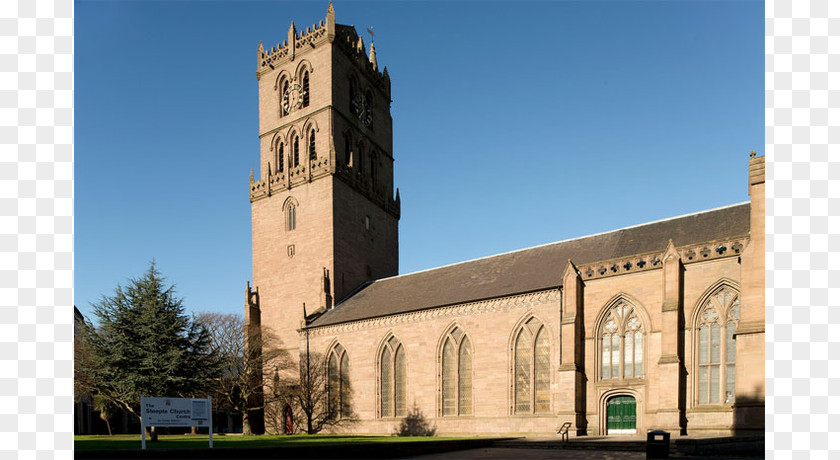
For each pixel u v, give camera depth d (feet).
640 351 153.89
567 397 155.22
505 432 168.45
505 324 174.50
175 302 175.83
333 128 245.86
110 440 138.62
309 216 243.81
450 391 184.34
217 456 95.91
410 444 123.65
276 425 226.17
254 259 258.57
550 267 185.98
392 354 198.70
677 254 148.56
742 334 118.83
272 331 244.42
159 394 164.04
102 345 169.17
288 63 266.36
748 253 123.54
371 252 260.62
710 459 101.35
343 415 208.23
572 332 158.61
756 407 114.83
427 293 207.21
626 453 118.01
